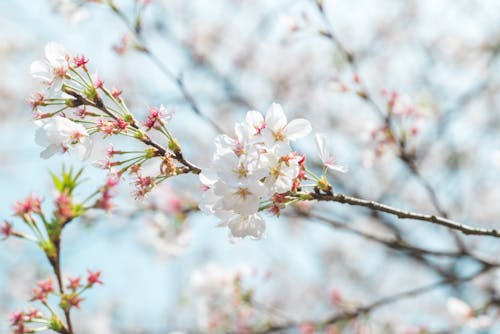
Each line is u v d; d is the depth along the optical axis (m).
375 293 10.72
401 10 11.08
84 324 10.09
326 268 11.41
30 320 2.46
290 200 2.42
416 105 5.02
